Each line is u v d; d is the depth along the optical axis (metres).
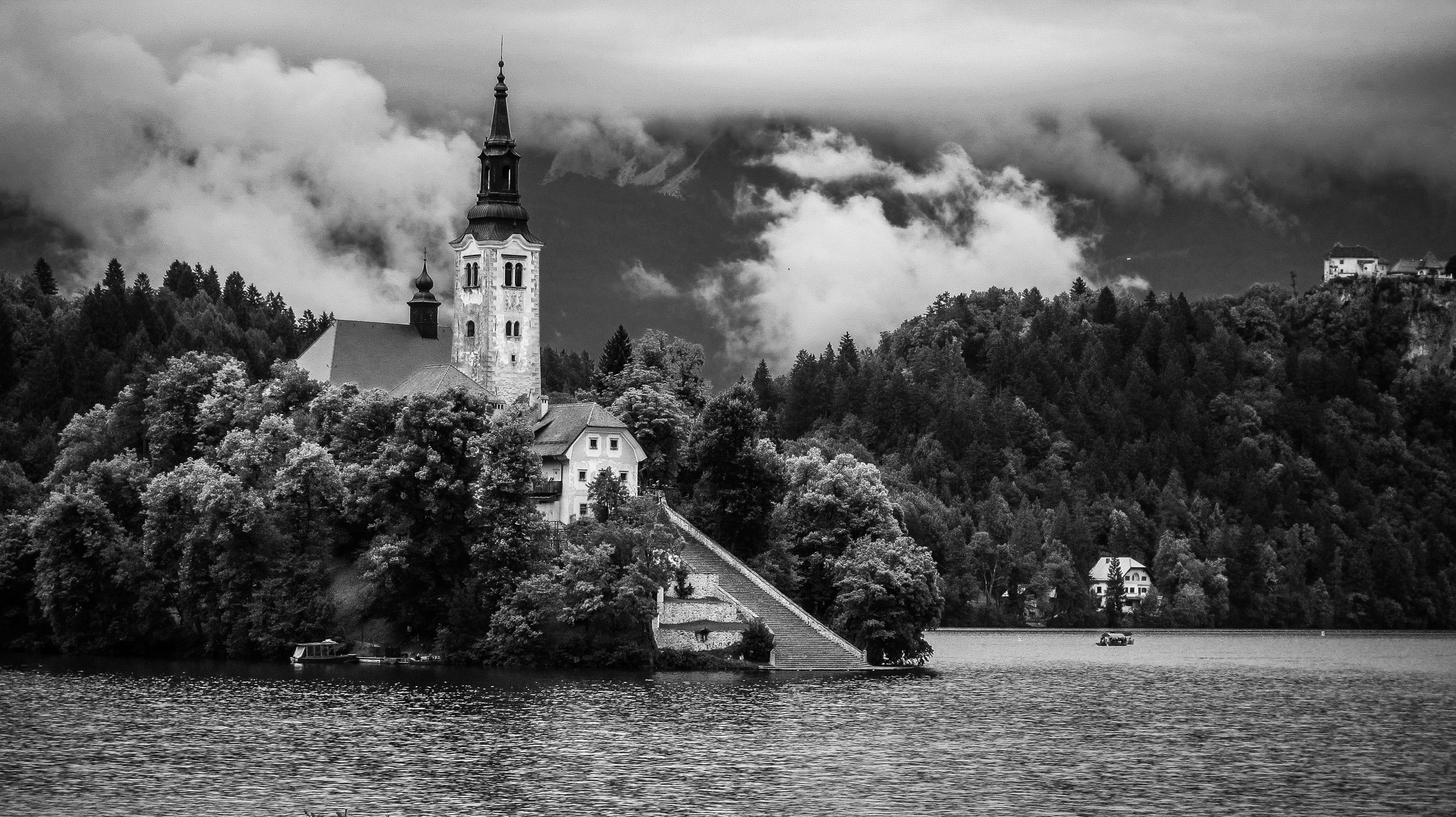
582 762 128.75
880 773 126.75
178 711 151.88
